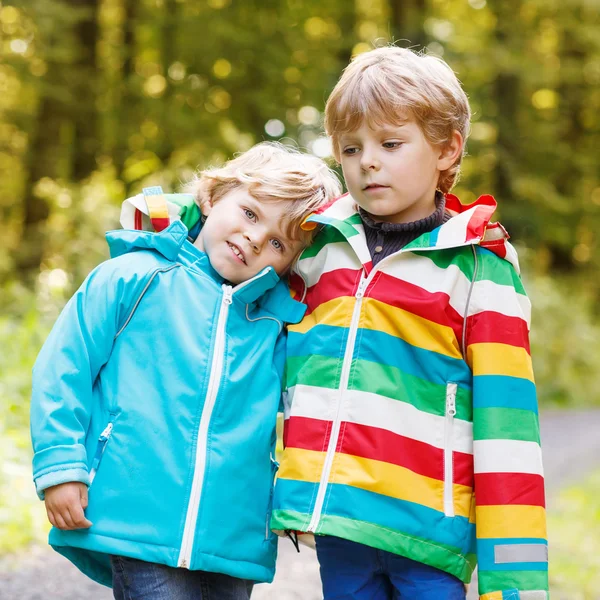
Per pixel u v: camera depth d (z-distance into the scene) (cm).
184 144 1255
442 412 225
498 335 224
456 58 1412
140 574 215
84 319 225
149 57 1405
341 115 230
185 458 217
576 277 1762
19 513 430
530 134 1633
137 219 250
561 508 582
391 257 230
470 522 223
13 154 1437
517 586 211
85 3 1219
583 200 1706
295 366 236
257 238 238
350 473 217
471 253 230
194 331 229
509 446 218
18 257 1059
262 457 230
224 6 1308
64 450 210
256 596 361
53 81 1205
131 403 220
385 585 229
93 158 1245
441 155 237
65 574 374
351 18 1422
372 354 225
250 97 1296
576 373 1277
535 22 1560
